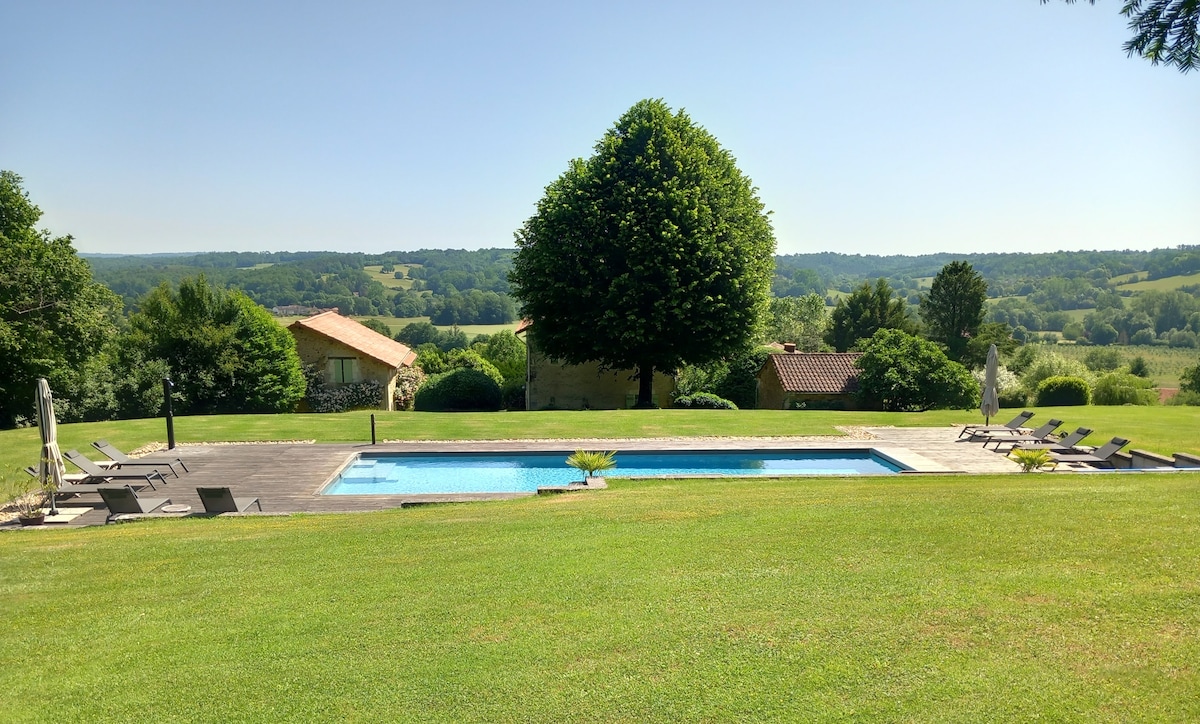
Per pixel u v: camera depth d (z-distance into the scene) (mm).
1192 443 16750
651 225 26531
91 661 5312
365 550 8055
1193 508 7836
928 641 4906
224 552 8203
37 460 15414
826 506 8961
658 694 4457
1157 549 6398
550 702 4445
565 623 5551
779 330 65062
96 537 9281
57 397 28141
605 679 4672
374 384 36344
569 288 26812
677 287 26000
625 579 6461
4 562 7977
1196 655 4516
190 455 16188
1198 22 4418
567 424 20641
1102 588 5570
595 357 29344
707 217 26672
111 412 29812
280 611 6156
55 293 27438
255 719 4426
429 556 7637
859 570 6336
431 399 32875
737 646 5004
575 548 7582
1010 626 5039
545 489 12070
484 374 34156
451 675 4840
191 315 32562
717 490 11195
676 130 28484
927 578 6027
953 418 21875
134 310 33969
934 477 12352
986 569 6148
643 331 26328
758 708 4246
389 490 14594
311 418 21984
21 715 4574
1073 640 4789
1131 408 24844
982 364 48000
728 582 6230
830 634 5094
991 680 4379
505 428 19891
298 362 34500
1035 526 7340
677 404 28859
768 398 34062
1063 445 15992
